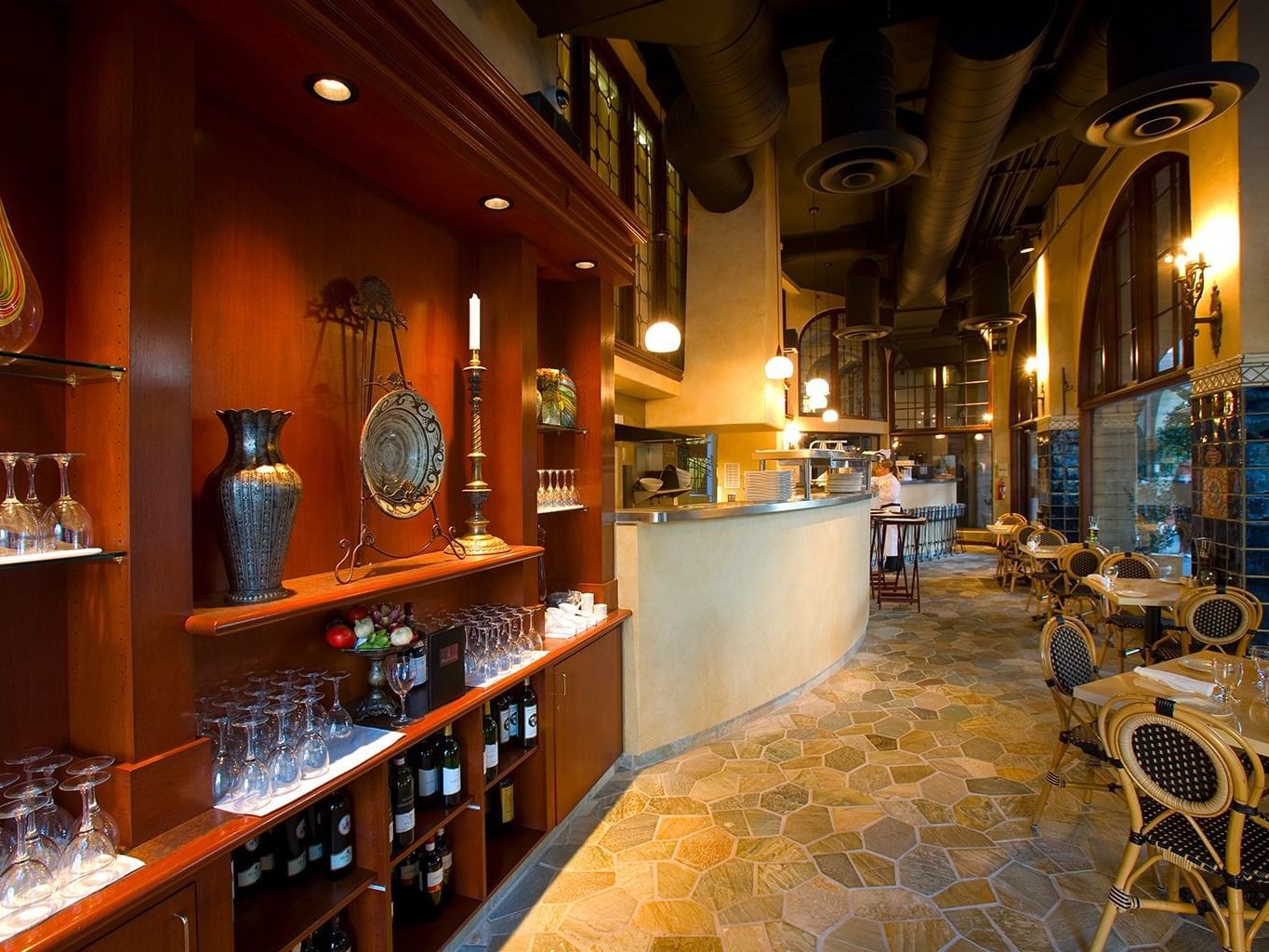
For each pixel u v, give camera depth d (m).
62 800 1.28
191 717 1.36
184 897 1.23
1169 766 1.77
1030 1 3.25
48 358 1.11
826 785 3.07
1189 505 5.26
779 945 2.03
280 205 1.80
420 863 2.06
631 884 2.33
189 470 1.36
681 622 3.47
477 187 2.18
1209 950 1.98
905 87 5.46
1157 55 3.07
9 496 1.12
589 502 3.17
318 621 1.94
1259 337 3.82
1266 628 3.78
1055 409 7.80
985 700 4.21
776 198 6.52
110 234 1.25
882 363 12.61
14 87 1.23
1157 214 5.58
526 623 2.58
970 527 12.85
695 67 3.32
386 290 2.04
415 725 1.89
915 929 2.09
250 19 1.35
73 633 1.29
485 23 2.44
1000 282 7.38
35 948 0.98
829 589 4.80
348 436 2.03
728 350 6.03
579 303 3.22
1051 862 2.44
